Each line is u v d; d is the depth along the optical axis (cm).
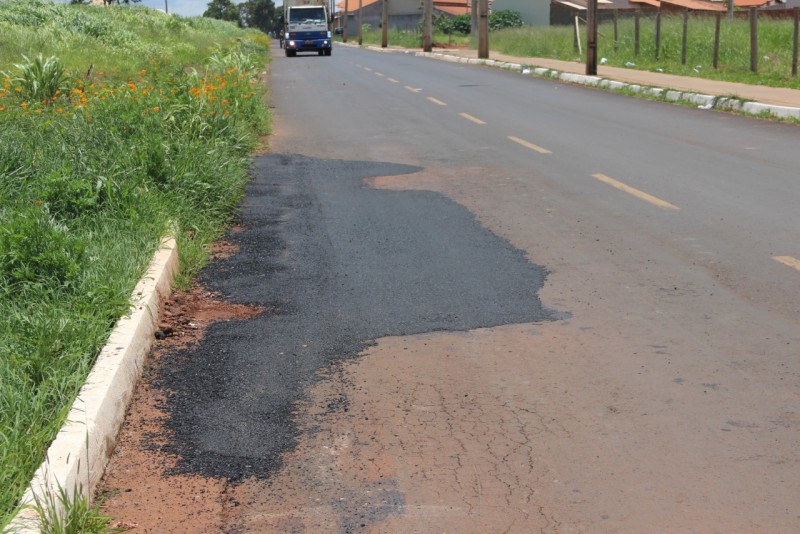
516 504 385
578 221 900
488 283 703
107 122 1081
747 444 430
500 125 1697
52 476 367
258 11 15875
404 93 2467
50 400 447
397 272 741
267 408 489
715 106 1917
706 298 648
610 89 2453
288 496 398
